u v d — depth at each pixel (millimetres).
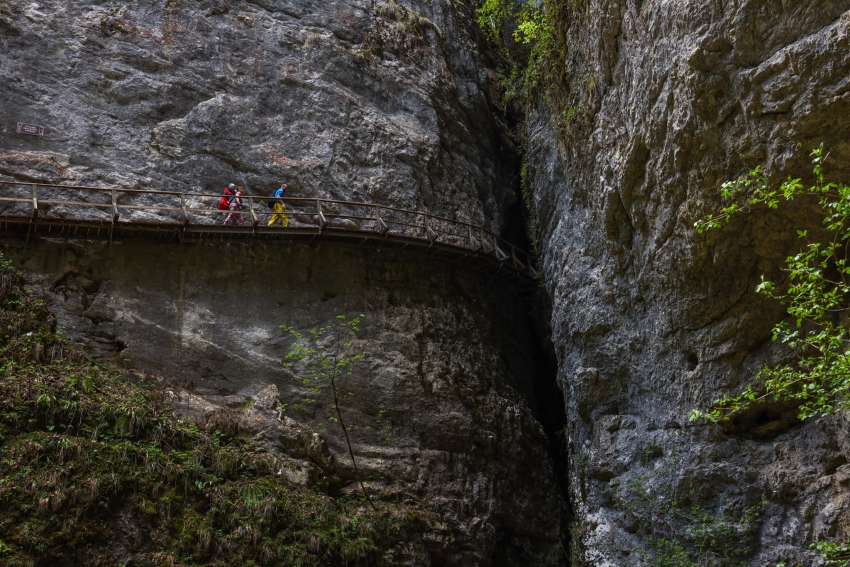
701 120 12320
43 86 16891
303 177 19062
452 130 22922
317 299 17969
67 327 15016
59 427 13398
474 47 25750
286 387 16812
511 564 18109
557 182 19562
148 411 14438
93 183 16641
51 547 12250
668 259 14398
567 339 18047
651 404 15914
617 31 15164
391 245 18938
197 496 14016
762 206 12250
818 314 8484
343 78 20828
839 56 10266
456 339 19594
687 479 14664
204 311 16547
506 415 19484
